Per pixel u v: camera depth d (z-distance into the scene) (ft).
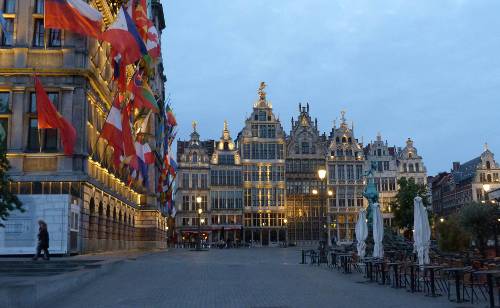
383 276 66.54
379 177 325.42
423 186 254.47
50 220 104.01
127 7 118.01
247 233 307.58
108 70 138.92
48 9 99.35
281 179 314.35
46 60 113.09
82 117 112.27
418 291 58.59
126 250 168.76
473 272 47.26
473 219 98.78
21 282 47.55
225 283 66.90
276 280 71.46
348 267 88.58
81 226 111.96
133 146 117.60
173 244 305.53
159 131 231.30
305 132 323.37
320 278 75.15
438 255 83.66
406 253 104.94
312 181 318.86
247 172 312.29
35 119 112.37
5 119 111.04
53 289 51.34
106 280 69.00
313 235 312.91
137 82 122.01
